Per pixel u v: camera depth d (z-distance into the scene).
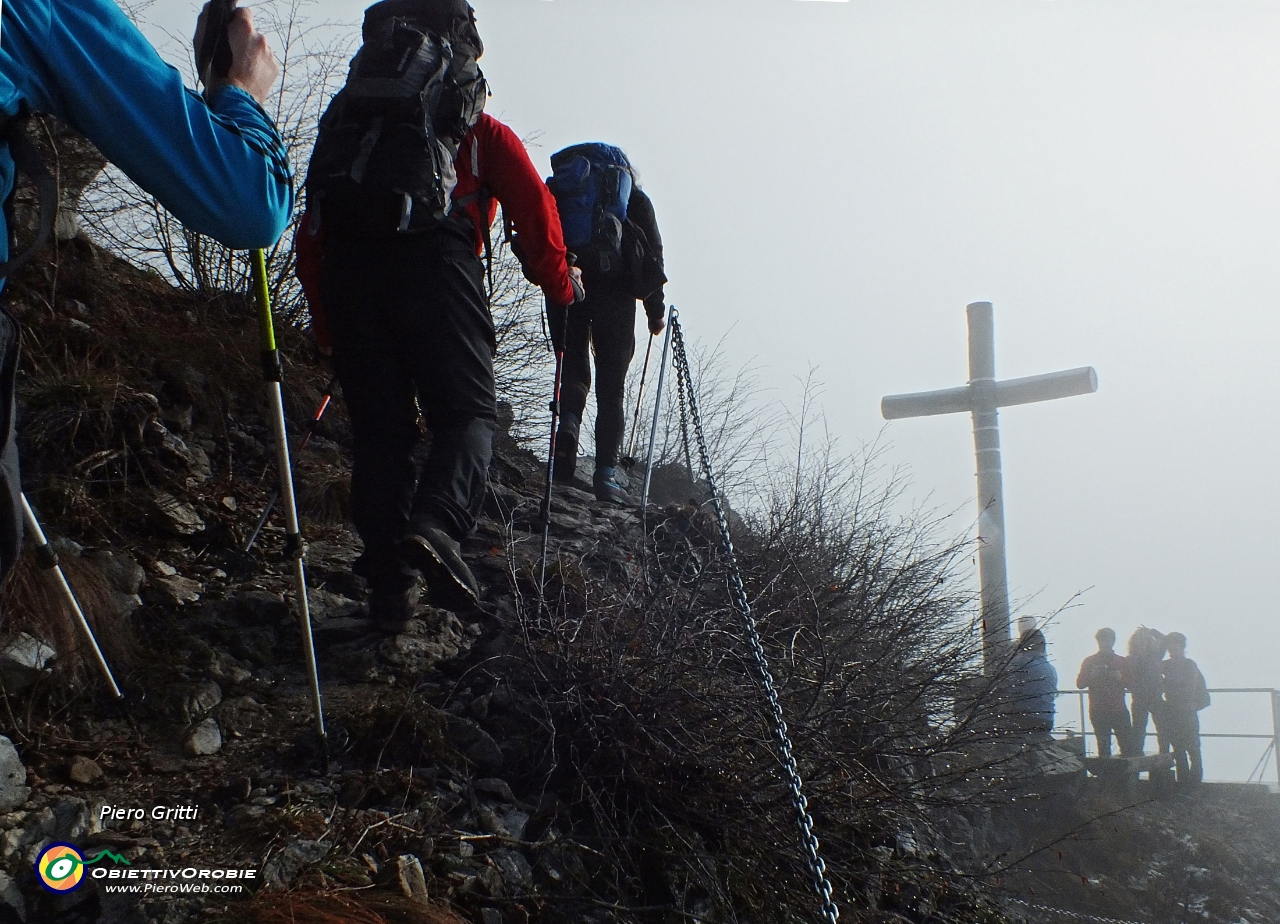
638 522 5.32
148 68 1.61
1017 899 4.63
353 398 3.36
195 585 3.56
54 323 4.12
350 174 3.02
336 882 2.35
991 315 15.18
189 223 1.72
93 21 1.55
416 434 3.47
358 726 2.96
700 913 2.74
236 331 4.98
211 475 4.23
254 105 1.89
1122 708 10.93
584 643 3.23
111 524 3.59
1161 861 8.27
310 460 4.73
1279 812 10.09
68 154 4.47
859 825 3.27
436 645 3.57
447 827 2.70
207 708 2.98
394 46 3.10
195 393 4.48
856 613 4.34
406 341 3.23
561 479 5.94
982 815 5.12
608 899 2.71
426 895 2.41
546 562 4.09
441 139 3.09
